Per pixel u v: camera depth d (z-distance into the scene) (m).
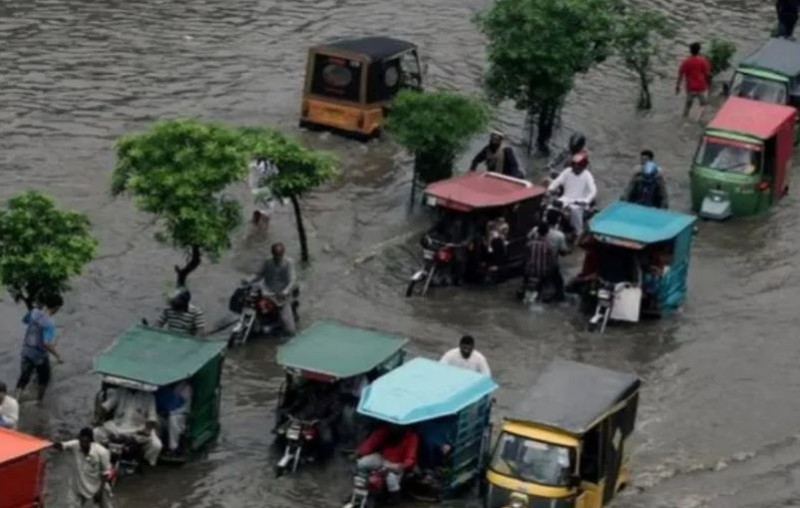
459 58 56.78
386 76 50.12
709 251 44.69
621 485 33.19
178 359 33.31
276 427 33.91
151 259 42.03
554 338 39.44
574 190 44.28
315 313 39.84
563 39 48.25
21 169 46.31
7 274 35.09
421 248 43.16
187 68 54.22
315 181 41.09
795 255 44.62
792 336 40.03
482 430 33.19
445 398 32.09
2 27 56.72
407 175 47.97
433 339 38.97
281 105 51.91
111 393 33.06
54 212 35.84
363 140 49.81
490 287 41.72
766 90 53.09
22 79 52.38
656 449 34.84
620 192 47.78
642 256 40.09
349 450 33.84
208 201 37.75
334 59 49.72
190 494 32.41
